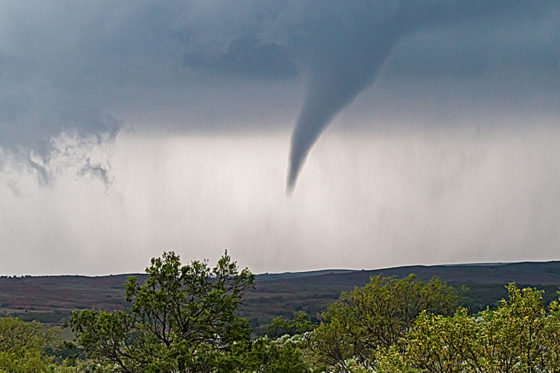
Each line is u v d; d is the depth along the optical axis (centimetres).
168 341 3553
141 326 3559
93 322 3506
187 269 3669
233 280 3747
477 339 2509
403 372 2603
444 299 5003
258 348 3381
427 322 2570
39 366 4125
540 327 2450
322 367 3522
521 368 2453
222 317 3619
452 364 2536
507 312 2477
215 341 3603
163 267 3653
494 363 2467
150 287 3612
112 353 3475
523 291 2525
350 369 4231
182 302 3619
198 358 3172
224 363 3150
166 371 3145
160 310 3544
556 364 2412
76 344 3500
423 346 2558
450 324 2527
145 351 3469
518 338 2450
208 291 3691
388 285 4953
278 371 3269
